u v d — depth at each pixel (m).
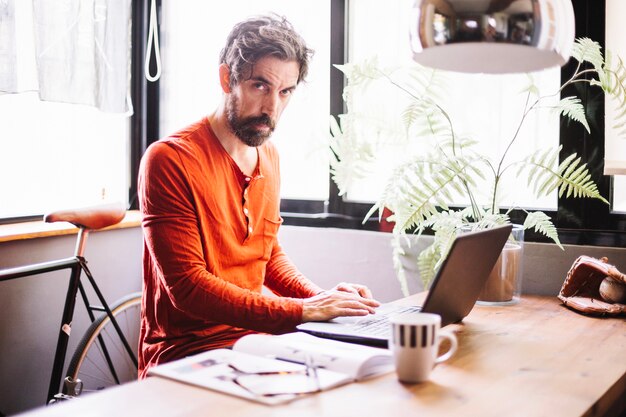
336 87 2.41
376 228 2.37
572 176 1.80
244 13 2.60
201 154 1.70
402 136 2.02
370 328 1.42
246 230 1.78
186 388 1.07
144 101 2.84
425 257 1.93
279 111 1.75
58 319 2.46
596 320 1.64
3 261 2.25
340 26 2.38
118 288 2.70
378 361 1.17
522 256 1.84
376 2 2.35
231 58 1.70
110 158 2.83
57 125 2.59
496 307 1.78
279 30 1.70
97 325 2.37
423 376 1.12
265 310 1.52
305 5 2.49
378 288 2.33
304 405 1.00
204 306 1.55
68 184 2.65
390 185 1.91
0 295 2.26
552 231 1.81
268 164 1.90
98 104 2.45
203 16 2.69
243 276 1.79
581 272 1.79
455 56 1.31
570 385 1.13
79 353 2.32
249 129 1.71
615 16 1.99
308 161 2.53
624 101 1.79
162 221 1.60
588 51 1.80
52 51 2.28
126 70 2.59
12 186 2.45
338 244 2.39
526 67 1.30
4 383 2.29
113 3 2.51
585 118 1.87
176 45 2.75
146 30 2.82
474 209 1.88
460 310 1.50
